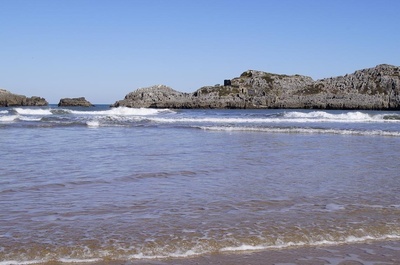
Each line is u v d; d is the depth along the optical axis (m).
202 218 6.80
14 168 11.66
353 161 13.80
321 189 9.16
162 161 13.41
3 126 29.39
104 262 5.04
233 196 8.41
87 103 130.00
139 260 5.11
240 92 125.00
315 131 26.92
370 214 7.11
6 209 7.23
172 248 5.48
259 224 6.50
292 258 5.23
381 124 36.50
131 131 26.72
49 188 9.04
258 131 27.88
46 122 34.03
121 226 6.34
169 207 7.50
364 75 122.50
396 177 10.73
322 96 107.19
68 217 6.79
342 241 5.85
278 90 127.88
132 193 8.63
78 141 19.88
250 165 12.73
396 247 5.65
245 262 5.08
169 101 115.31
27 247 5.43
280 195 8.54
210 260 5.13
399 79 113.56
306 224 6.52
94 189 9.01
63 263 5.00
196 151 16.27
